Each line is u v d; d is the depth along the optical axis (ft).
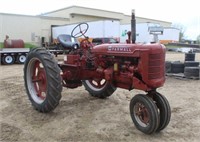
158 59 11.80
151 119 11.59
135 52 12.09
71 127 12.91
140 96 12.14
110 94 17.71
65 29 70.69
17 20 64.13
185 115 14.79
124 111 15.40
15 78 27.32
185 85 23.54
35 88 15.71
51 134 12.07
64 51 18.04
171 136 11.98
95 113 14.99
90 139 11.60
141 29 89.66
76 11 113.09
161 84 12.01
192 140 11.59
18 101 17.37
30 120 13.76
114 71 13.56
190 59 33.01
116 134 12.13
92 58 15.24
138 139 11.63
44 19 73.10
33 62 15.35
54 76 13.65
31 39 67.97
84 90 20.56
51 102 13.91
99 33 68.74
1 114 14.73
